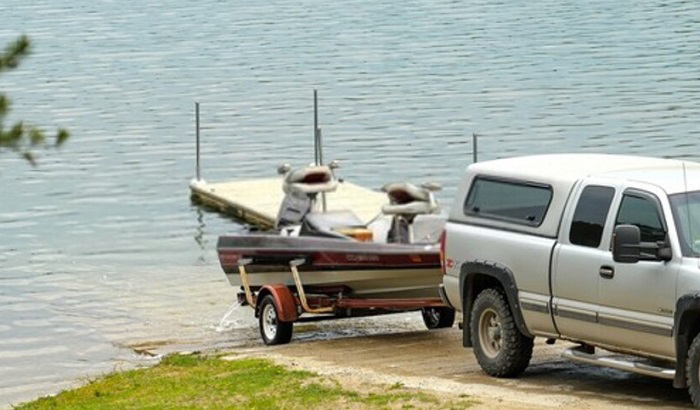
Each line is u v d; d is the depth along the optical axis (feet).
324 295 107.76
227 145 214.69
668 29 302.86
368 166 197.36
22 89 256.32
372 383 82.33
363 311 107.96
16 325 126.00
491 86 249.14
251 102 243.40
